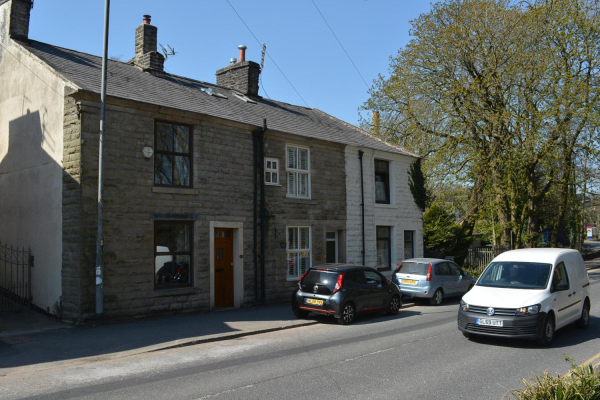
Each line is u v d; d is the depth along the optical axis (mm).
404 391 6793
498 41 26531
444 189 28406
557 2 27188
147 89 14602
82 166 11836
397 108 30359
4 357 8891
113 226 12266
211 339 10617
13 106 14641
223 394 6613
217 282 15227
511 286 10547
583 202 36438
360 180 20234
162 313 13180
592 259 44812
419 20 28266
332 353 9266
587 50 27703
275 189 16812
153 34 17250
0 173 15125
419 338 10711
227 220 15078
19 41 14734
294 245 17594
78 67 14055
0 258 14891
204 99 16375
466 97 26859
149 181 13094
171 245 13734
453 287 17500
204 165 14531
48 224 12789
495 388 6945
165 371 7934
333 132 20484
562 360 8648
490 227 40094
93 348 9602
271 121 17562
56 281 12398
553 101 26266
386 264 21578
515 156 26312
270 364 8391
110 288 12117
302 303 13133
